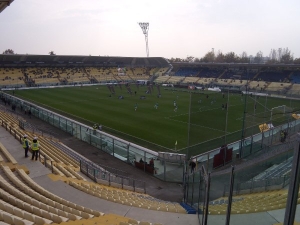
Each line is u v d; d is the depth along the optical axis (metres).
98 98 57.81
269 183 12.13
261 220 7.68
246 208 8.62
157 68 110.06
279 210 8.06
